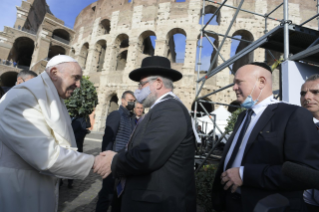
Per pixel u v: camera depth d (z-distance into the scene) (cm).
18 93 164
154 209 154
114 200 213
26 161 154
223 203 196
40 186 169
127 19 2358
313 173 89
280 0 1892
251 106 189
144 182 161
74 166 165
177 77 215
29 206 159
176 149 166
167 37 2136
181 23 2078
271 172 139
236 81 199
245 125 191
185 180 166
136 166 154
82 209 363
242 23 1925
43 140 154
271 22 1883
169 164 163
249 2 1945
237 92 199
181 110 175
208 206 358
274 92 670
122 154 167
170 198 156
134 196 160
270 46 395
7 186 155
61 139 173
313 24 1831
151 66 199
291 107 158
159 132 158
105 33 2684
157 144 153
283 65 300
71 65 199
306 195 201
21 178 160
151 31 2212
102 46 2678
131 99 394
